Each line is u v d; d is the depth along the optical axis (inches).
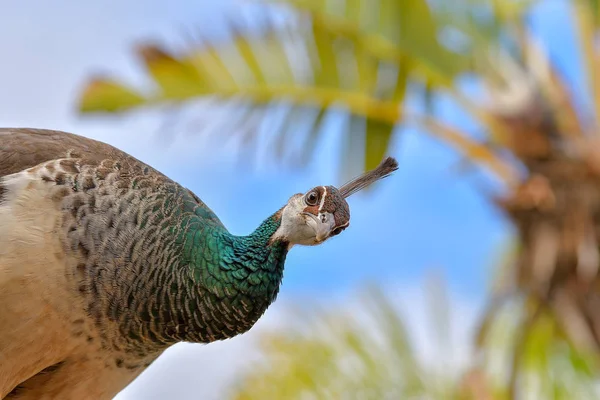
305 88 599.2
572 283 589.9
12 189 350.3
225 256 361.1
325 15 599.8
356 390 554.9
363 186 379.2
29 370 358.0
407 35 605.6
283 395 555.2
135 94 586.6
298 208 359.9
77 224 349.4
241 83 593.0
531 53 620.7
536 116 601.6
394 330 573.0
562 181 590.6
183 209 368.2
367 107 605.6
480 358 587.8
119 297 351.3
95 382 369.1
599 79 614.5
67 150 370.3
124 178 364.2
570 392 594.6
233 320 361.1
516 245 618.8
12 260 341.7
